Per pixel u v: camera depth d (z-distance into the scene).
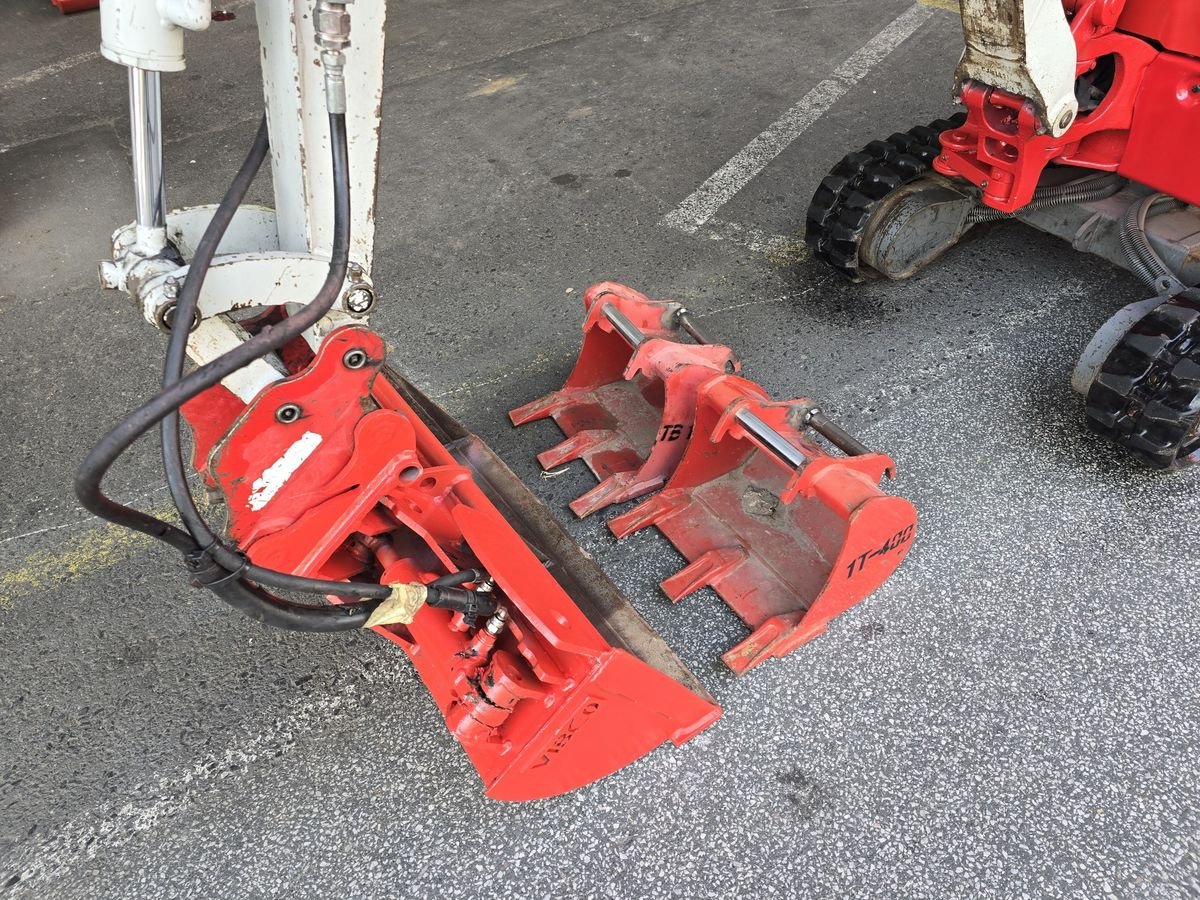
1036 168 2.67
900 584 2.35
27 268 3.79
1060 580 2.34
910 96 4.77
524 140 4.62
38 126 4.97
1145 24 2.49
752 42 5.51
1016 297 3.34
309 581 1.42
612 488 2.54
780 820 1.88
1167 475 2.62
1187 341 2.38
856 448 2.11
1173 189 2.65
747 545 2.35
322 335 1.62
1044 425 2.80
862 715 2.06
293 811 1.95
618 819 1.90
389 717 2.12
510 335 3.31
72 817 1.96
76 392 3.13
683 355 2.35
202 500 2.69
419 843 1.88
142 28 1.21
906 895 1.75
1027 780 1.92
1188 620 2.23
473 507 1.77
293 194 1.57
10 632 2.35
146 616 2.38
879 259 3.26
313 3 1.30
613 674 1.68
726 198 4.04
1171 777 1.91
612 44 5.62
